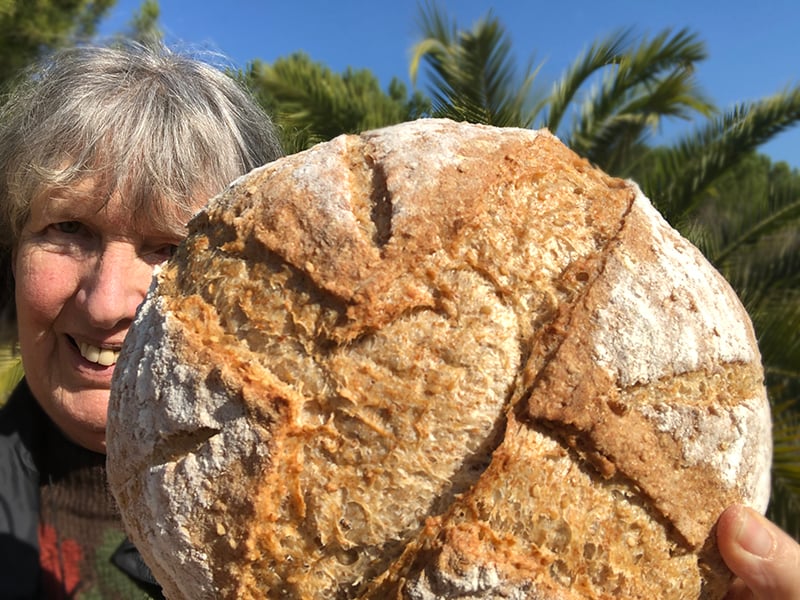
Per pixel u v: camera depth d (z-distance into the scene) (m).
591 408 0.21
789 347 0.80
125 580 0.37
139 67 0.36
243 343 0.23
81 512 0.38
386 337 0.22
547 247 0.23
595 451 0.21
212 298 0.24
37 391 0.38
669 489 0.21
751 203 1.00
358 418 0.21
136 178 0.34
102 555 0.37
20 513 0.37
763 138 0.98
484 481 0.20
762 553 0.22
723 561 0.23
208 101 0.38
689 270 0.24
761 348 0.81
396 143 0.25
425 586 0.20
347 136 0.26
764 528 0.22
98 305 0.34
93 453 0.39
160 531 0.23
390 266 0.22
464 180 0.23
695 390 0.22
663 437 0.21
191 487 0.22
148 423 0.23
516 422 0.21
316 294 0.22
